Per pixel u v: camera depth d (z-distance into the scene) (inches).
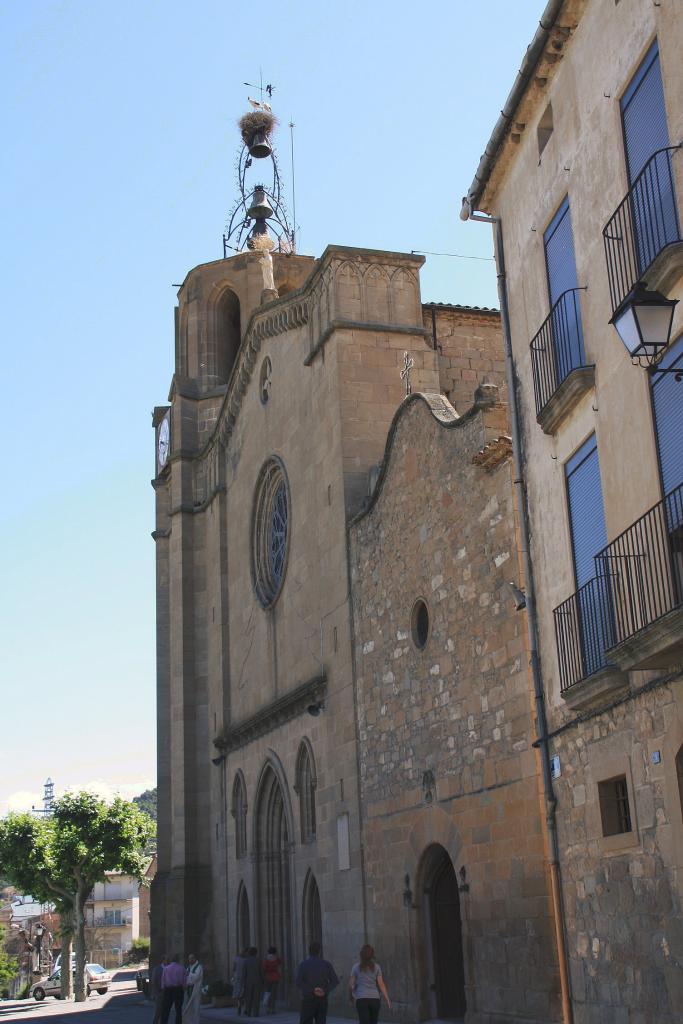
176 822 1734.7
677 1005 561.6
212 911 1665.8
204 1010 1434.5
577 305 694.5
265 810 1457.9
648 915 593.0
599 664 653.9
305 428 1374.3
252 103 2142.0
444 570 953.5
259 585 1537.9
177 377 1943.9
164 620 1974.7
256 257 1943.9
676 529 549.6
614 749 634.8
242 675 1598.2
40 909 5462.6
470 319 1378.0
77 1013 1729.8
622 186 632.4
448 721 927.7
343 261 1293.1
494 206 847.7
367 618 1125.1
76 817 2822.3
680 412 561.6
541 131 767.7
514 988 790.5
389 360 1268.5
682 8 557.0
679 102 557.6
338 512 1220.5
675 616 507.2
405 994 976.3
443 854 968.9
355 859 1105.4
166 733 1923.0
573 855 693.3
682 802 558.3
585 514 689.0
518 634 814.5
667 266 538.0
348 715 1151.0
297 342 1423.5
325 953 1174.3
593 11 673.6
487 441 889.5
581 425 686.5
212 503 1824.6
